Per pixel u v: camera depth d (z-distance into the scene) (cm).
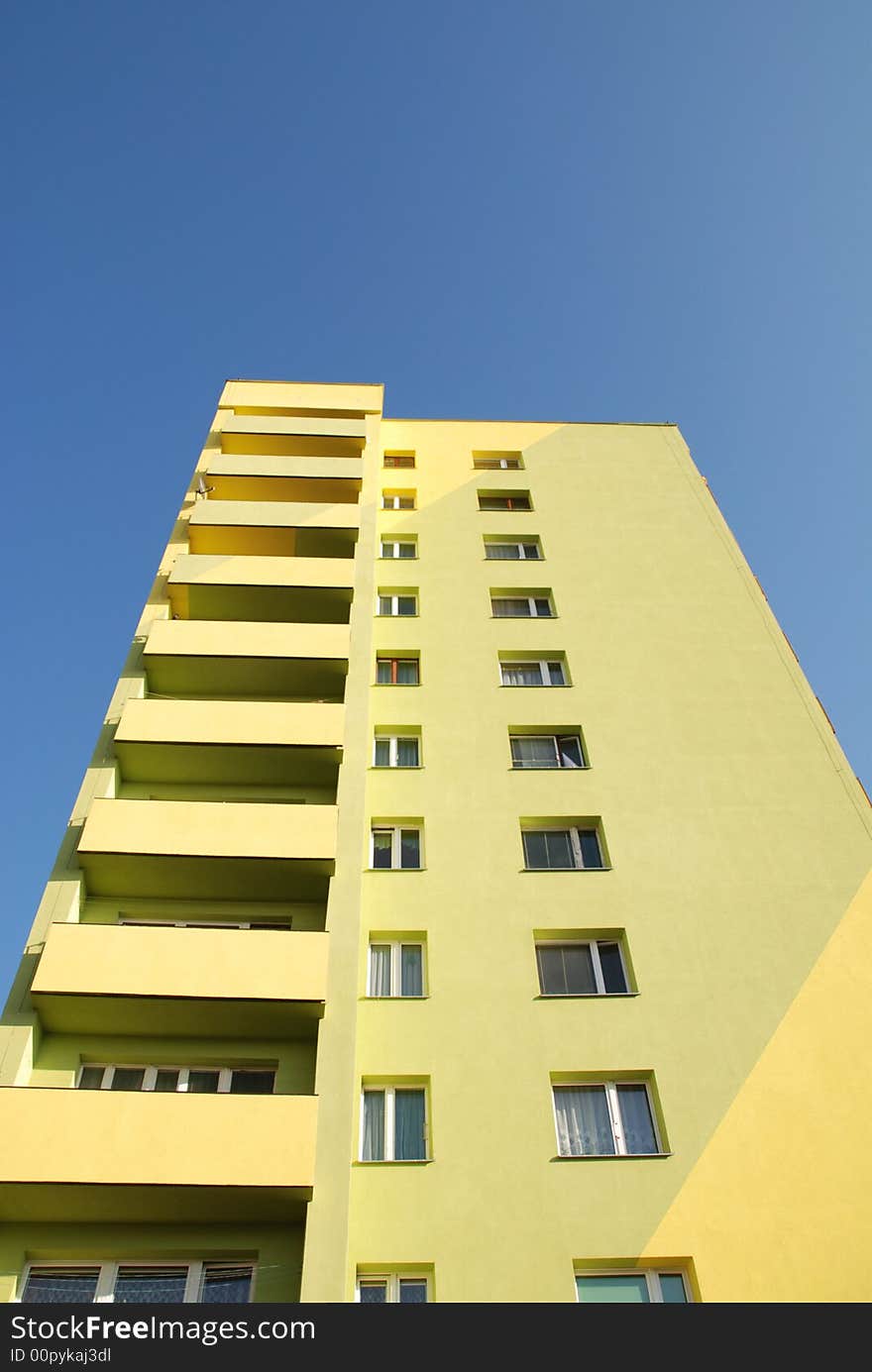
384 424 3089
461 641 2317
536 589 2486
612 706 2155
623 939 1734
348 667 2073
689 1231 1355
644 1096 1541
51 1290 1315
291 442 2827
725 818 1923
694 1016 1608
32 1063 1477
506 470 2944
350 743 1912
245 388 3144
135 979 1481
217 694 2128
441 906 1761
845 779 2003
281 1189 1288
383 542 2642
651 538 2652
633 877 1816
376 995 1662
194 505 2473
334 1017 1489
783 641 2334
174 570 2233
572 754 2086
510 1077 1526
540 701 2166
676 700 2173
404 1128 1491
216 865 1695
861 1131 1459
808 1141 1451
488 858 1844
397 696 2166
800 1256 1328
